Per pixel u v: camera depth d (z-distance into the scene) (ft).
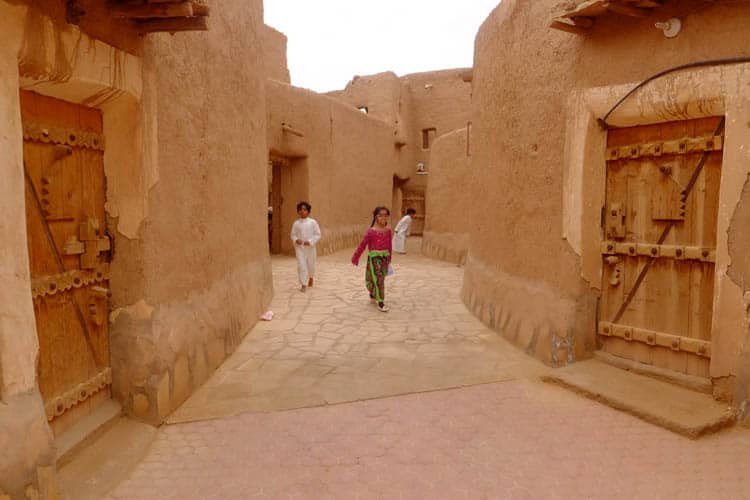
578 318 16.80
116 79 11.49
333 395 15.37
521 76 19.54
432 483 10.87
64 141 11.37
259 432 13.14
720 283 13.32
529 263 19.33
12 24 8.55
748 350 12.79
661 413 13.24
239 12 21.11
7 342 8.39
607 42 15.74
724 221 13.19
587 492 10.48
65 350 11.52
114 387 13.17
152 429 13.01
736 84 12.92
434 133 81.46
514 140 20.31
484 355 18.97
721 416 12.91
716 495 10.31
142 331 13.07
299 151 46.62
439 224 50.85
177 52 14.65
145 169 12.83
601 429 13.10
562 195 17.15
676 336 15.07
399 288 33.14
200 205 16.65
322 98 50.39
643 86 14.82
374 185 65.36
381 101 73.82
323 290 32.09
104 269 12.81
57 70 9.71
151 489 10.65
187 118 15.46
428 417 13.93
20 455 8.40
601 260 16.83
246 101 22.48
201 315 16.55
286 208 49.26
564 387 15.64
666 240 15.31
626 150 15.99
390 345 20.42
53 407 10.92
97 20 10.93
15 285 8.58
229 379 16.69
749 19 12.75
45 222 10.92
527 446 12.32
